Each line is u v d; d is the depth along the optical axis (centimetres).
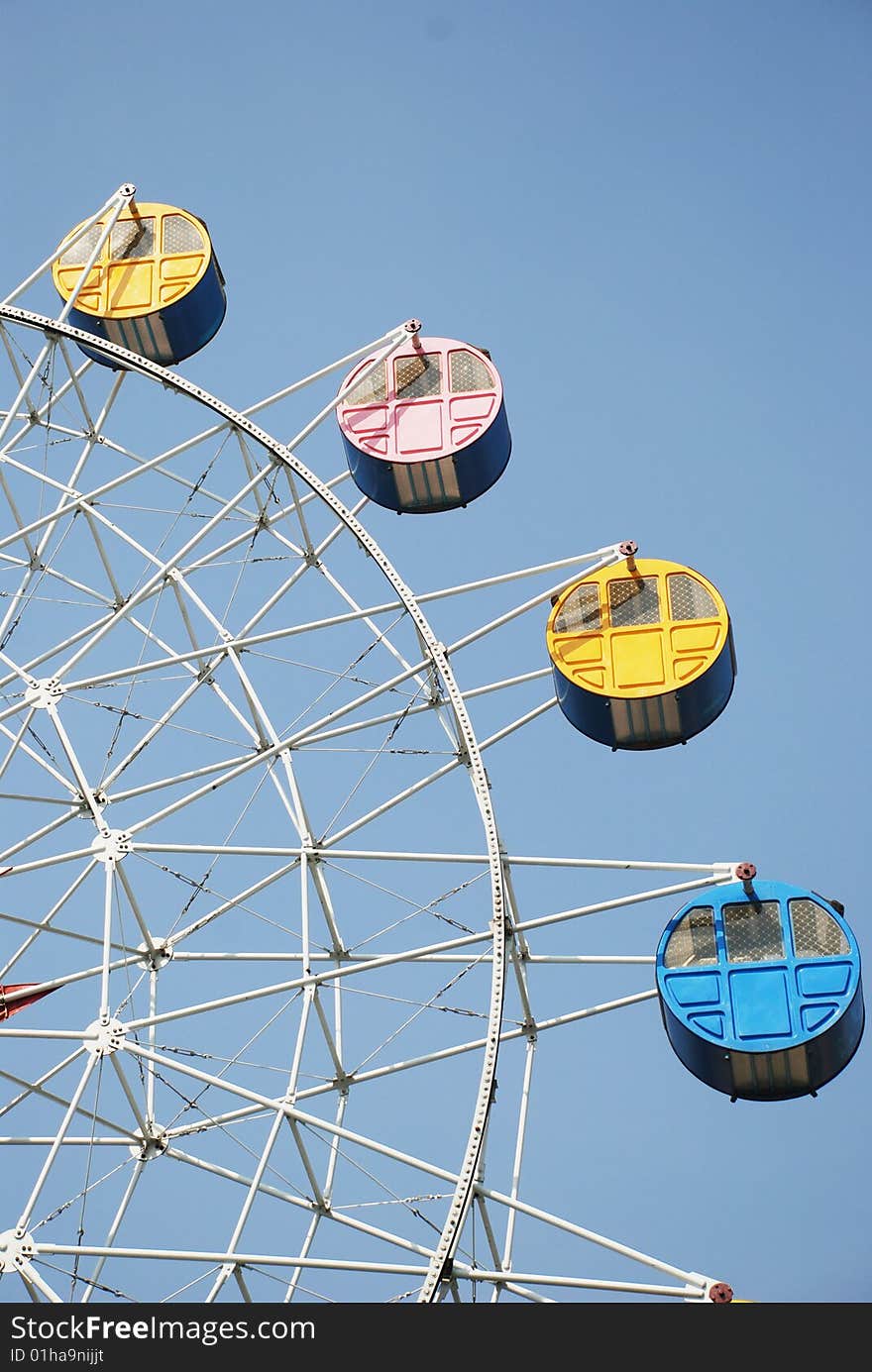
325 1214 3047
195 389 3347
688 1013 3256
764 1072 3238
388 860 3219
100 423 3538
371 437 3781
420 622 3142
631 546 3609
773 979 3269
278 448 3325
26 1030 2933
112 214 3797
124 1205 3034
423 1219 3048
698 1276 2916
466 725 3047
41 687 3250
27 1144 3058
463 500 3788
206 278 3912
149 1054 2925
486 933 2969
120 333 3888
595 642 3584
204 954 3250
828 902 3319
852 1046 3266
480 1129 2748
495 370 3812
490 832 2952
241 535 3469
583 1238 2956
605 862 3338
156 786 3238
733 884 3344
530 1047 3272
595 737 3600
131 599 3319
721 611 3581
